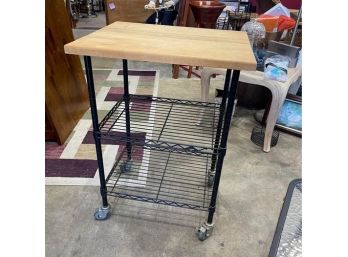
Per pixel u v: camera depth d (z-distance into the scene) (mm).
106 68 3307
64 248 1206
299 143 2025
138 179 1598
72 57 2055
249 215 1404
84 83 2275
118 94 2607
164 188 1544
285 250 894
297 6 2793
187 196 1497
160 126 1895
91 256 1181
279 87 1681
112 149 1831
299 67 1903
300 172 1718
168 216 1386
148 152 1810
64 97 1909
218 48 947
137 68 3365
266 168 1743
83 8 6074
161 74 3217
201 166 1721
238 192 1544
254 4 3316
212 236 1288
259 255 1210
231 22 2885
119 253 1198
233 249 1233
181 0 2986
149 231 1303
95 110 1080
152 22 3105
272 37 1957
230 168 1727
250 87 2363
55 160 1721
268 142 1874
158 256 1193
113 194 1354
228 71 1253
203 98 1984
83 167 1670
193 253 1211
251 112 2434
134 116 1995
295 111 2111
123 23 1269
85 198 1463
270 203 1480
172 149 1124
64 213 1370
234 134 2096
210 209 1222
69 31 1992
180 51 892
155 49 901
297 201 1057
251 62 822
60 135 1841
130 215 1381
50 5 1726
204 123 1881
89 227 1307
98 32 1084
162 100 1480
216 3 2859
